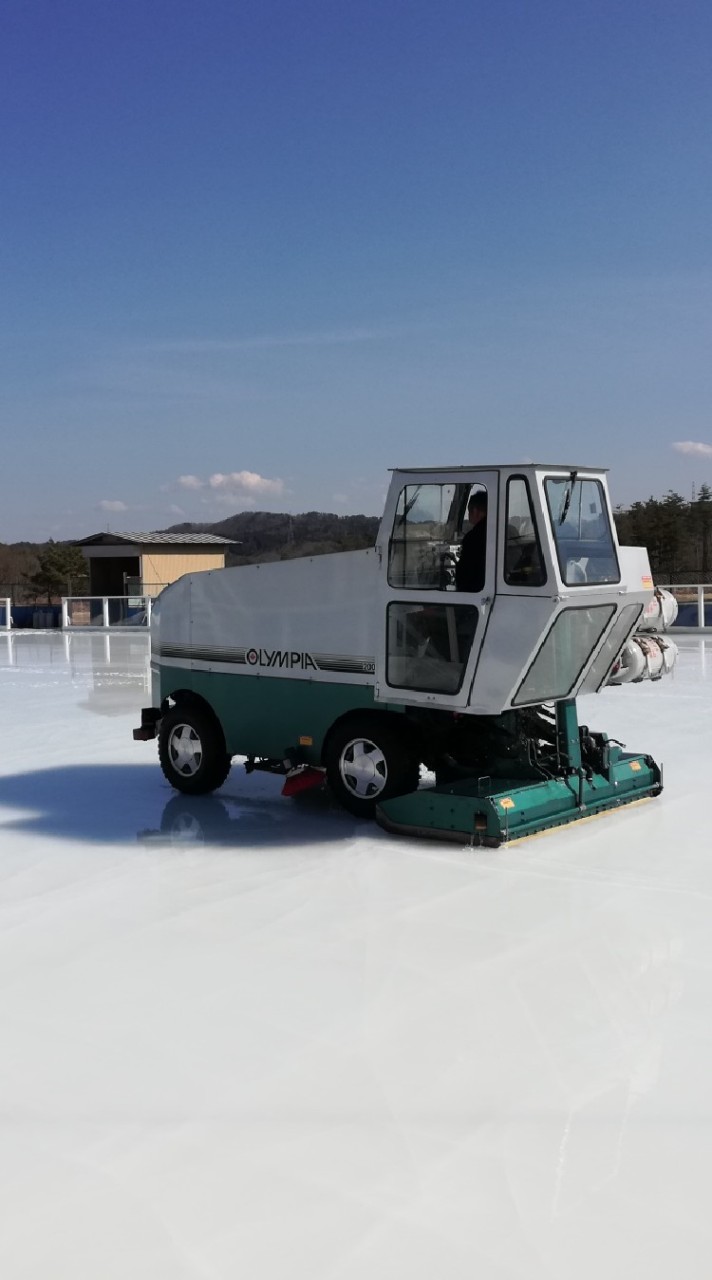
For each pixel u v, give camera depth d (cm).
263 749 826
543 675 703
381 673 732
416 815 728
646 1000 454
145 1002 461
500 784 744
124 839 748
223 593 834
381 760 750
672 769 941
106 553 3675
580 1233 299
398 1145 344
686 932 538
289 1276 284
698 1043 412
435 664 706
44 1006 459
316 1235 300
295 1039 421
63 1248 297
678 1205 311
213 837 749
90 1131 357
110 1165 337
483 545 678
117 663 2025
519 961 501
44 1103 376
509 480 657
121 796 893
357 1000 459
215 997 465
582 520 683
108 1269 288
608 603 699
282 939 537
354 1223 305
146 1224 307
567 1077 387
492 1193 318
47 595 5891
